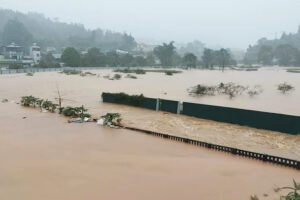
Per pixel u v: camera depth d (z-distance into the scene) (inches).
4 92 1275.8
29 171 422.3
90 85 1611.7
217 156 515.2
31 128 671.1
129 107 944.9
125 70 2942.9
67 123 725.9
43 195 354.0
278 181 412.5
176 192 369.7
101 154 501.4
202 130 682.8
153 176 415.2
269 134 653.9
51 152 506.0
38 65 3102.9
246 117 716.7
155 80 2057.1
